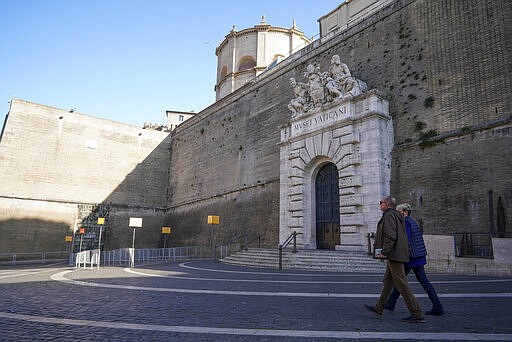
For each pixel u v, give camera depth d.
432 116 17.67
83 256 20.02
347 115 20.52
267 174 28.50
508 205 13.91
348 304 7.30
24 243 36.47
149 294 8.93
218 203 34.56
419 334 4.91
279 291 9.28
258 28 45.62
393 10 20.98
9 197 36.56
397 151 18.83
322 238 22.34
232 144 34.53
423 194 17.06
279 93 29.44
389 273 6.23
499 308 6.56
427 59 18.52
